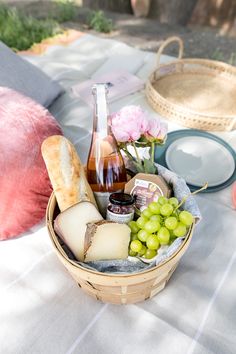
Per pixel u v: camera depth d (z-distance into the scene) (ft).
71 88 4.85
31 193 2.92
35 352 2.30
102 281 2.11
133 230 2.39
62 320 2.46
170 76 4.86
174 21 13.62
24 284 2.69
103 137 2.60
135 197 2.57
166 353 2.29
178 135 3.90
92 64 5.52
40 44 6.31
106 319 2.46
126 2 14.32
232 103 4.42
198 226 3.08
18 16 9.15
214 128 4.07
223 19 13.08
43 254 2.91
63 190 2.47
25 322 2.45
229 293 2.63
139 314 2.49
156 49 11.23
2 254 2.90
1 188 2.81
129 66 5.49
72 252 2.30
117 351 2.31
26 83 4.18
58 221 2.32
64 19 12.19
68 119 4.37
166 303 2.56
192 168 3.53
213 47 11.73
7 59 4.17
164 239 2.23
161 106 4.25
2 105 3.19
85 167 2.79
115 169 2.71
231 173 3.51
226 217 3.16
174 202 2.34
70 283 2.69
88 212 2.38
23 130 3.04
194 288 2.65
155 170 2.66
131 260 2.29
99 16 11.93
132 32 12.40
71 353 2.29
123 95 4.68
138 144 2.66
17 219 2.93
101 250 2.27
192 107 4.32
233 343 2.34
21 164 2.89
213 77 4.86
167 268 2.19
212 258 2.85
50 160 2.49
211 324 2.44
